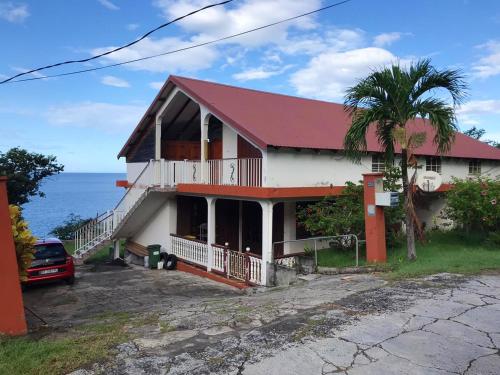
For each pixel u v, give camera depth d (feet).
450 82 30.58
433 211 55.31
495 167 64.49
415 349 15.52
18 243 22.26
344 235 37.14
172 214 53.98
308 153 40.01
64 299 37.50
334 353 15.38
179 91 50.42
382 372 13.83
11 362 15.60
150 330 19.34
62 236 85.81
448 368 13.98
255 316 20.47
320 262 36.65
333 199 40.14
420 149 51.37
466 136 72.23
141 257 56.54
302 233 47.24
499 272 27.76
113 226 59.57
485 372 13.65
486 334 16.78
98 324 22.56
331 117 53.26
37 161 81.76
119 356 15.78
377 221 34.32
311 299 23.34
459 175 57.93
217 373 14.10
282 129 41.11
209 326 19.27
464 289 23.40
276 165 37.60
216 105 43.60
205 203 55.98
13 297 20.15
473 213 40.88
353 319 18.95
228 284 41.42
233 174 42.47
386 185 37.27
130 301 35.96
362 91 31.60
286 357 15.16
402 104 31.48
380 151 44.27
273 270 36.70
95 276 48.62
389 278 27.17
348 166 43.80
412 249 33.68
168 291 39.65
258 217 50.85
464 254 35.42
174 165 50.31
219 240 53.52
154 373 14.23
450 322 18.15
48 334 20.30
